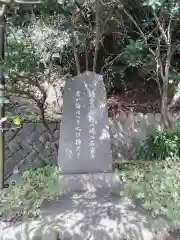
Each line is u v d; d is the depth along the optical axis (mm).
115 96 5652
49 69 4359
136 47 3840
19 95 4188
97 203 3160
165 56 4723
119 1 4227
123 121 4941
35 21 4238
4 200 2881
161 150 4305
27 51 3709
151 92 5875
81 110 3854
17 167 4477
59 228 2576
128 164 4207
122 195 3410
